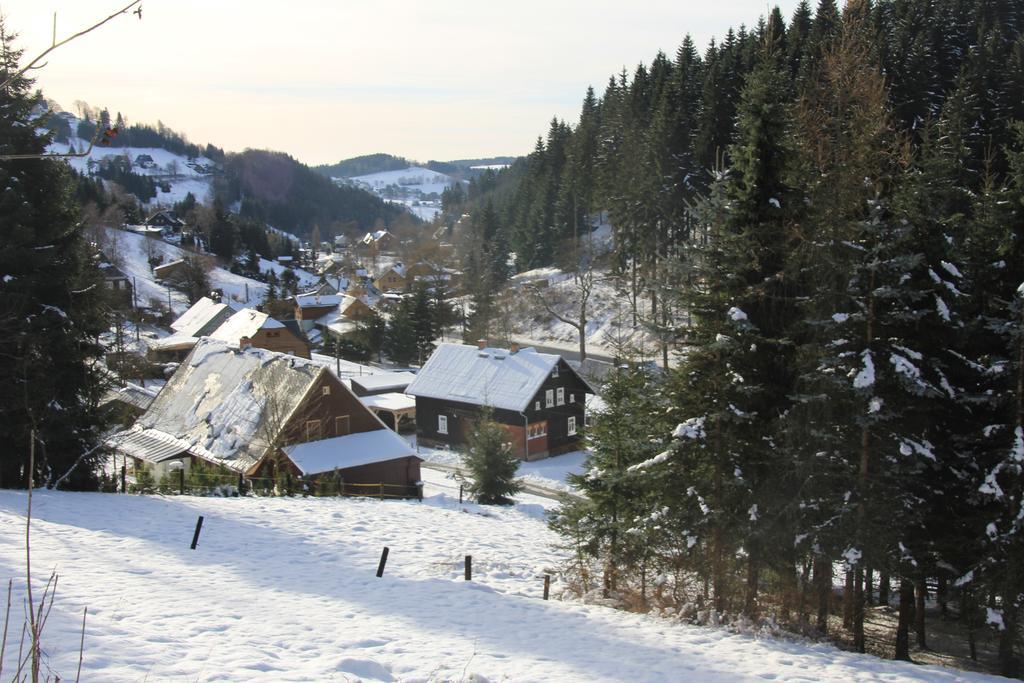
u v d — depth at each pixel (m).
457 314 94.31
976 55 57.62
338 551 22.53
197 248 148.12
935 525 19.55
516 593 20.58
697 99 78.12
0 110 27.23
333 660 11.45
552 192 105.19
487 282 93.44
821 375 17.88
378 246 194.88
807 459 18.11
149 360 73.06
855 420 17.48
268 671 10.58
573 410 57.31
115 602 13.86
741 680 13.79
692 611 19.94
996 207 19.42
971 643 20.12
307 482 36.34
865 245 18.84
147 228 153.38
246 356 44.81
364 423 42.22
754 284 18.91
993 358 18.80
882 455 18.22
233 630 13.02
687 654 15.36
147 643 11.33
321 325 108.69
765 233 18.41
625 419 22.52
